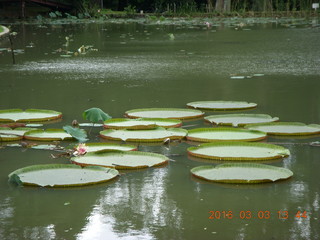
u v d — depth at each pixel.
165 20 28.33
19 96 7.24
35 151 4.73
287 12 31.00
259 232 3.07
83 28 21.97
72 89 7.75
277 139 5.02
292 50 12.74
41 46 14.57
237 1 33.97
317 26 21.16
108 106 6.55
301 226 3.14
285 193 3.68
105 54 12.55
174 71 9.52
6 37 17.23
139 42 15.61
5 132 5.20
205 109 6.29
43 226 3.18
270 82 8.23
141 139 4.93
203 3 36.69
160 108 6.19
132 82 8.35
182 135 5.02
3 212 3.38
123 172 4.14
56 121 5.80
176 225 3.17
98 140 5.03
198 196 3.63
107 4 37.31
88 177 3.92
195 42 15.28
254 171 4.04
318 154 4.56
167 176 4.04
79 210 3.40
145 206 3.46
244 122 5.51
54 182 3.82
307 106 6.48
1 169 4.23
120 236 3.04
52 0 30.52
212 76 8.89
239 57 11.52
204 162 4.37
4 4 32.12
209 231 3.09
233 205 3.47
